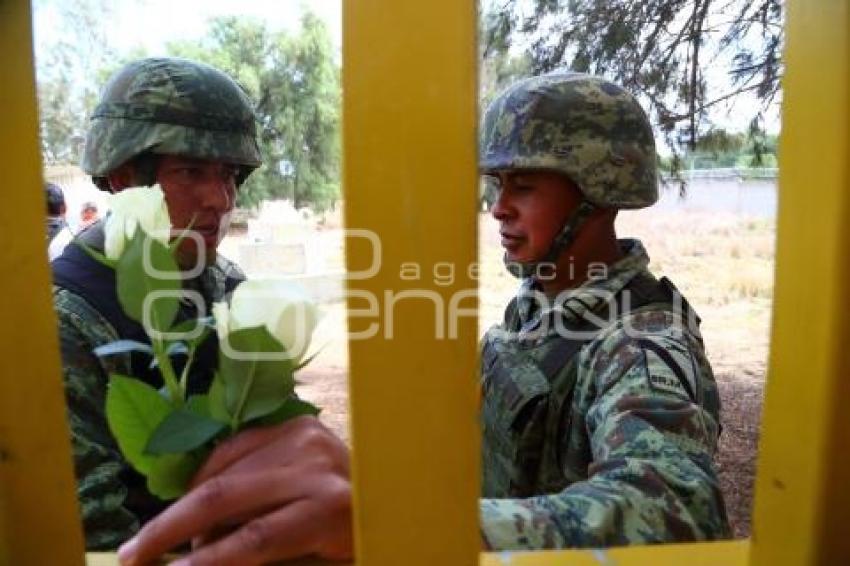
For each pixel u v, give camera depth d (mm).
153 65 1290
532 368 1292
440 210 394
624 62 3992
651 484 747
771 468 499
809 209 464
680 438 871
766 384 503
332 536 478
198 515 476
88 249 574
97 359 988
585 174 1347
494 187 1527
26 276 460
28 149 451
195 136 1241
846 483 465
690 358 1050
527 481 1274
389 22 385
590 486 744
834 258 447
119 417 513
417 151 391
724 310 6539
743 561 530
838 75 437
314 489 482
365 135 390
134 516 936
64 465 477
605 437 906
